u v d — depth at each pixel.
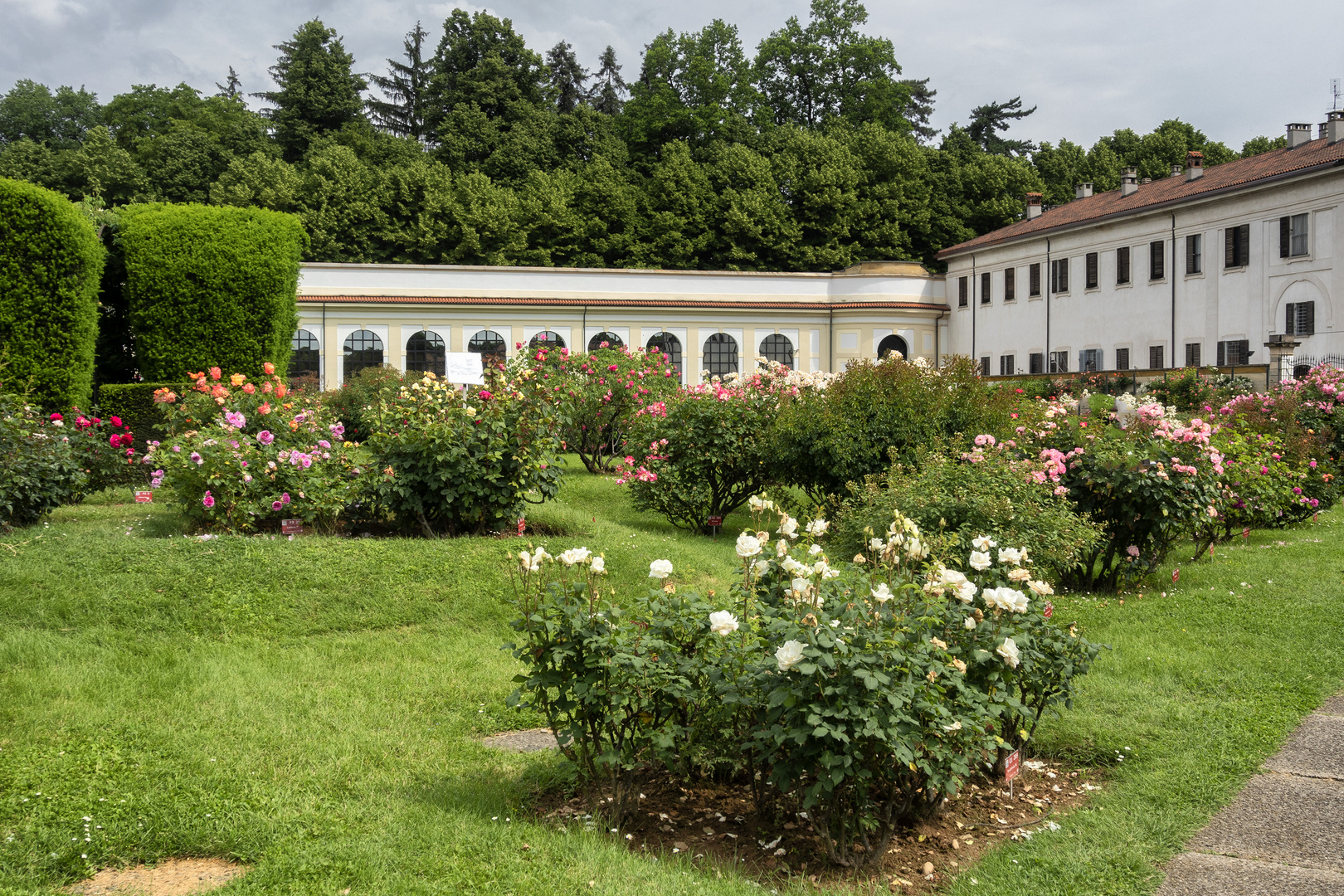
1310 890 3.73
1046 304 41.97
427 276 41.06
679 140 57.56
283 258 18.31
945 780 3.96
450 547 9.20
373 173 53.69
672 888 3.67
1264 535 12.98
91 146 51.72
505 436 10.20
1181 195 35.59
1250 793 4.68
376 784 4.73
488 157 59.62
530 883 3.69
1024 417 11.59
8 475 9.53
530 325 41.56
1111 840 4.17
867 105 64.06
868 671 3.70
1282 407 16.25
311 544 8.87
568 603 4.32
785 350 43.91
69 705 5.64
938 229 55.81
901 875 3.99
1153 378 32.12
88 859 3.87
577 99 75.12
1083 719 5.69
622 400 17.92
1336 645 7.26
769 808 4.44
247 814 4.28
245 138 60.38
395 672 6.67
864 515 9.03
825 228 53.53
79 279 15.39
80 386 15.52
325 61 63.56
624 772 4.52
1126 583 9.53
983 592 4.41
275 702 5.94
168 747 5.09
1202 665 6.75
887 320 44.44
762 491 12.80
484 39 65.75
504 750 5.36
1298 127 37.62
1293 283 31.88
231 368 17.92
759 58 66.19
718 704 4.32
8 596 7.32
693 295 43.34
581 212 54.19
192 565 8.08
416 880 3.71
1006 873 3.90
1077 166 57.84
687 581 9.19
